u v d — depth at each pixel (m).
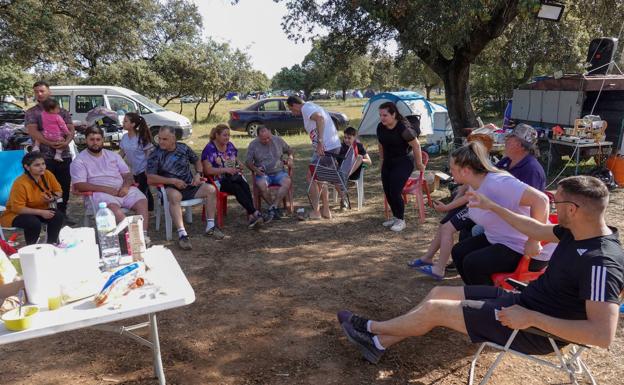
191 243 5.51
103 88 14.71
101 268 2.84
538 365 3.05
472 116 10.96
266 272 4.68
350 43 10.57
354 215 6.57
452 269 4.61
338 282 4.42
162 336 3.48
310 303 4.00
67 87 14.57
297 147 13.33
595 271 2.14
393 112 5.52
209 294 4.20
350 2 9.53
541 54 13.05
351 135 6.32
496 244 3.39
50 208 4.96
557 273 2.33
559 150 8.96
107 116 13.59
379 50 10.88
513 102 10.62
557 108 9.42
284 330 3.56
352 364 3.10
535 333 2.33
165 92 24.64
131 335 2.78
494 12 9.49
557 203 2.30
